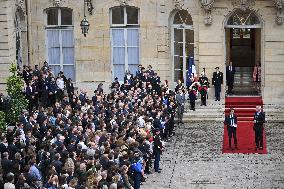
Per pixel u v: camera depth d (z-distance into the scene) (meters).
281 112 49.47
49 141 34.75
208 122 49.31
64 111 40.53
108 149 33.44
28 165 31.41
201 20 51.06
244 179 37.69
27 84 47.69
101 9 52.62
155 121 42.12
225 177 38.09
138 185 35.78
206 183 37.25
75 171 31.41
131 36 53.12
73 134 36.19
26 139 35.44
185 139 45.25
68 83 48.72
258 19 50.81
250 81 55.50
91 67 53.59
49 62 54.00
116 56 53.53
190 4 51.28
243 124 48.03
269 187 36.34
